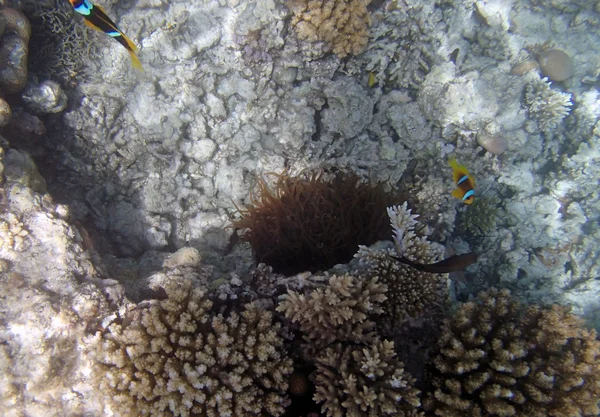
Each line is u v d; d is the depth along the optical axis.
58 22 0.84
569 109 1.14
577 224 1.15
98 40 0.89
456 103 0.96
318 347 0.59
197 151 0.93
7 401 0.49
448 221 0.98
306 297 0.59
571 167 1.18
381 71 0.96
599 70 1.24
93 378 0.52
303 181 0.89
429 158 1.01
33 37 0.83
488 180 1.08
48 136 0.84
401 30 0.95
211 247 0.91
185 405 0.49
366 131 0.98
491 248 1.09
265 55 0.90
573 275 1.12
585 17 1.22
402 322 0.64
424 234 0.81
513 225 1.12
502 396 0.54
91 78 0.89
